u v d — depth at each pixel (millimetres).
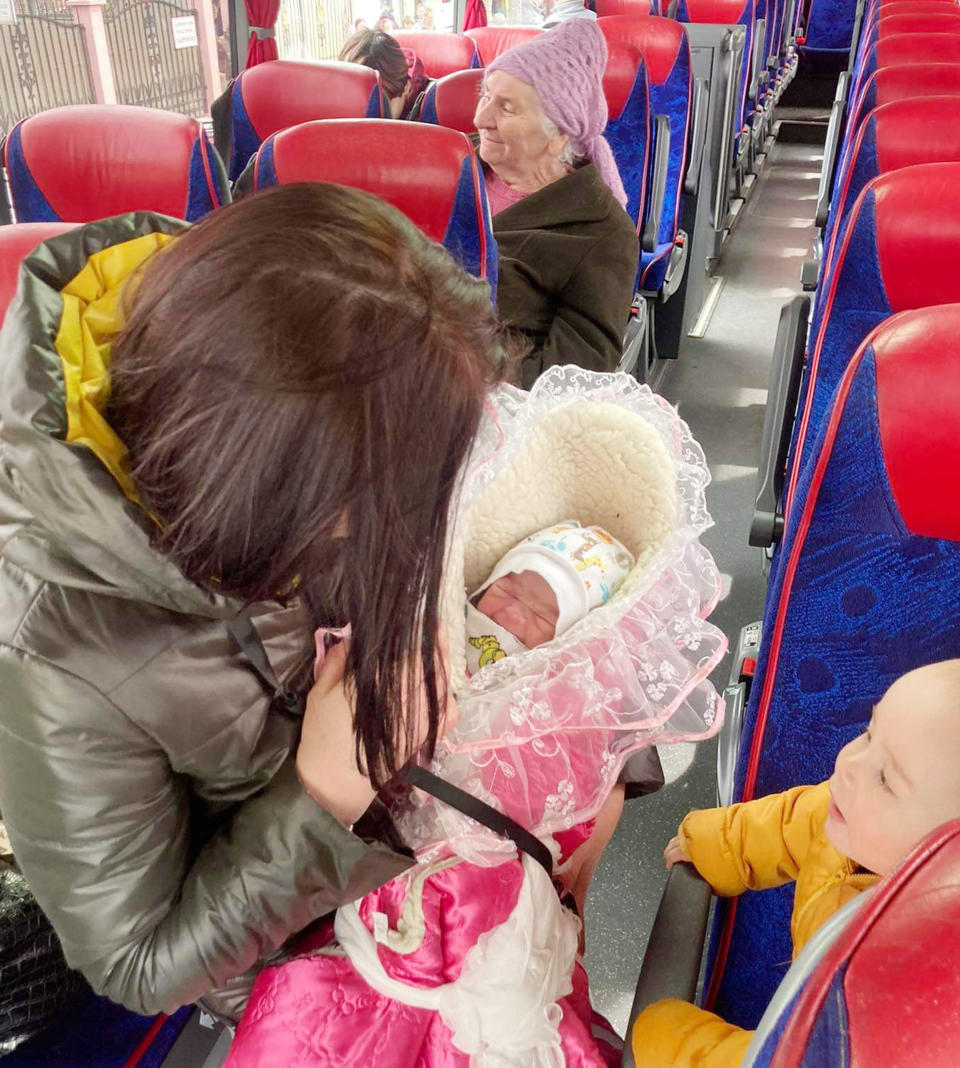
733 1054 699
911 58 2547
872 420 809
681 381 3428
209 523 476
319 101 2488
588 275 2016
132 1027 965
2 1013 869
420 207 1538
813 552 877
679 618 989
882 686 889
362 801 695
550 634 1016
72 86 2920
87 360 521
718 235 4469
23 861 642
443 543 560
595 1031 960
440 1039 795
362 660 562
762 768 957
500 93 2004
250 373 440
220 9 3486
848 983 262
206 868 673
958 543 823
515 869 840
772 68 6086
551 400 1077
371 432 463
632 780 1048
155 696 611
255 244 458
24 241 1037
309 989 790
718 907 977
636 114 2754
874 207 1097
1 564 599
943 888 266
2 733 602
